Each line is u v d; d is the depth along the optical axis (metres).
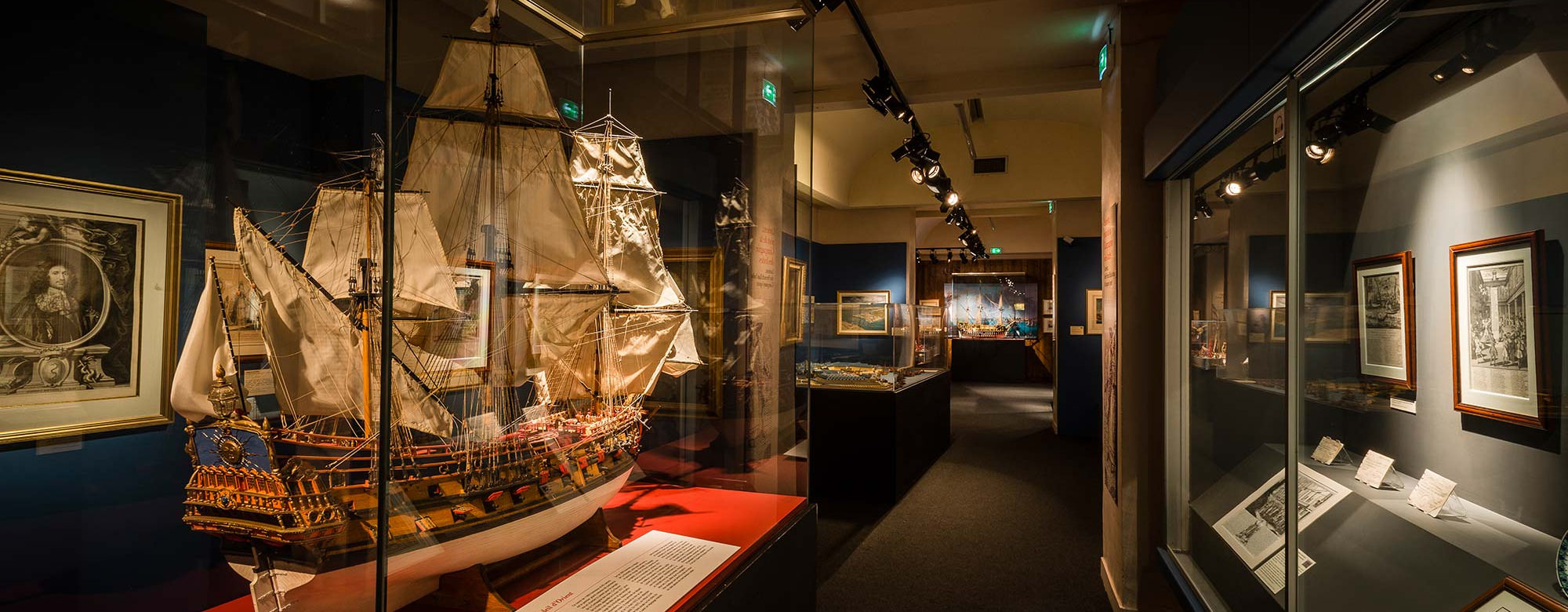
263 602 0.61
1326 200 1.47
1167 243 2.88
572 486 1.25
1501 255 0.94
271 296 0.58
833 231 9.54
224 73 0.54
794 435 2.04
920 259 15.30
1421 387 1.14
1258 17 1.51
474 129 1.02
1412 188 1.15
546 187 1.25
